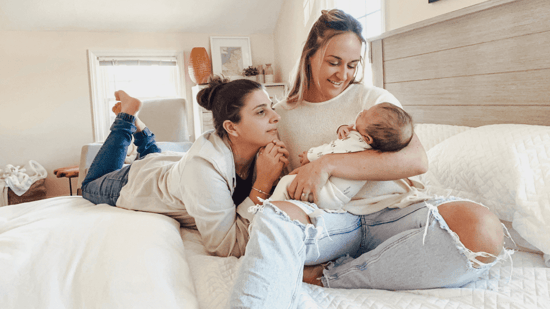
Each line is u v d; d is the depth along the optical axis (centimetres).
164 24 421
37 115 398
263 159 102
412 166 88
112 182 143
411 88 204
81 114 411
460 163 123
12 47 386
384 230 92
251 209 83
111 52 415
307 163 101
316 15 341
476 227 72
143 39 425
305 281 92
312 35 104
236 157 110
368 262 82
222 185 101
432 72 188
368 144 92
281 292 69
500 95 155
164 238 95
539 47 138
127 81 430
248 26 450
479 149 121
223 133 107
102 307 69
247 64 452
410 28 196
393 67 216
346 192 90
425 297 74
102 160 155
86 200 153
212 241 104
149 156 151
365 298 76
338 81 107
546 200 92
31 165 388
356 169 87
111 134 159
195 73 419
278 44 452
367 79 274
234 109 100
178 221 130
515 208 100
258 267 69
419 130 179
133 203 129
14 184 354
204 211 100
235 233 102
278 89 415
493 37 155
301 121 115
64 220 103
